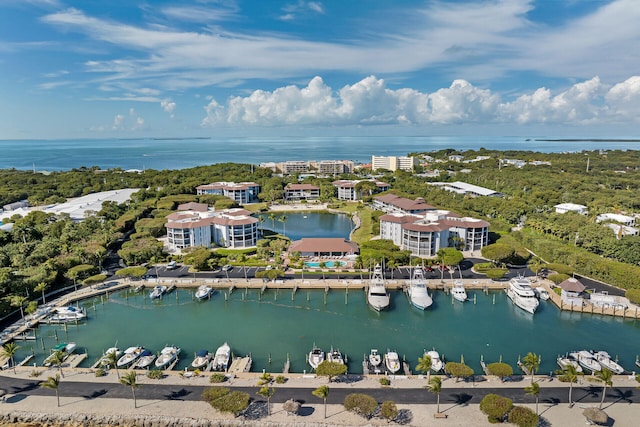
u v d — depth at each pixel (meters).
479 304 129.75
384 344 104.94
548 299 132.75
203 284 143.38
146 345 105.06
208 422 73.00
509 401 71.75
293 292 137.25
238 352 101.25
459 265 161.00
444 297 135.38
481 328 113.75
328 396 79.50
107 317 121.75
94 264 156.62
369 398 73.38
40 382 85.06
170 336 110.00
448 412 74.31
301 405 76.94
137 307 128.75
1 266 146.25
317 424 71.69
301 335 110.12
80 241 175.25
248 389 82.31
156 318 121.06
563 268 142.62
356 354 100.06
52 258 152.00
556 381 84.19
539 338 108.00
